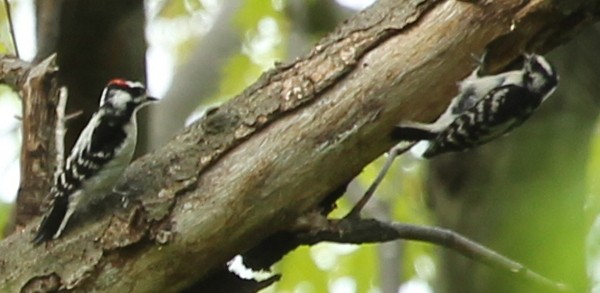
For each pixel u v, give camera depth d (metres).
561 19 10.68
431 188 15.05
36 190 11.82
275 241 10.81
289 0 19.28
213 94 20.11
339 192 10.75
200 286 10.89
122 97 11.20
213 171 10.20
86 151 10.48
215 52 20.47
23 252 10.27
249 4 20.98
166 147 10.44
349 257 18.72
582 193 8.23
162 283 10.27
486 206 14.23
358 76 10.30
